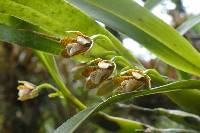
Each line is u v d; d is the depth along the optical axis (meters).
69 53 0.20
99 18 0.22
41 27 0.23
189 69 0.23
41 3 0.22
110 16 0.23
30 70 0.59
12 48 0.58
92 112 0.18
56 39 0.23
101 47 0.23
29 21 0.23
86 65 0.21
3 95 0.59
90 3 0.23
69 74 0.52
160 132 0.26
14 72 0.59
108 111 0.53
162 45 0.23
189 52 0.22
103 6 0.23
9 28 0.23
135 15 0.22
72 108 0.33
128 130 0.26
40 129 0.59
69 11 0.22
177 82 0.19
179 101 0.23
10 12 0.22
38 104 0.58
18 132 0.59
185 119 0.26
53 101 0.57
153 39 0.23
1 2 0.22
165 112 0.27
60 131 0.18
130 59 0.24
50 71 0.27
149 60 0.47
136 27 0.23
